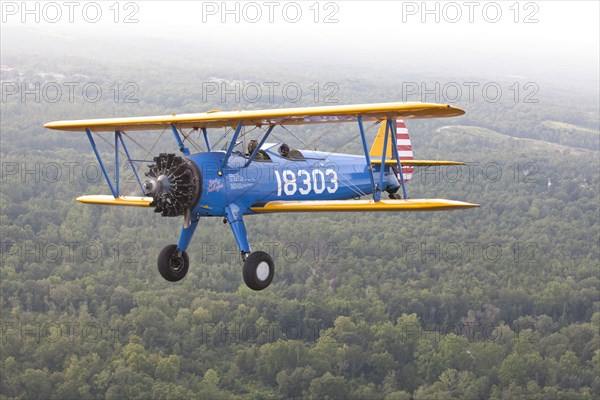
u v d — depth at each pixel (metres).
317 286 88.25
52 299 83.88
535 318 88.00
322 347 74.69
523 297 88.81
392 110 11.91
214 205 13.01
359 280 89.88
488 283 91.31
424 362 75.44
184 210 12.80
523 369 74.06
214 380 69.94
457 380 73.19
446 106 11.42
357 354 75.31
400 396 71.06
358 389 71.81
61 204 104.75
